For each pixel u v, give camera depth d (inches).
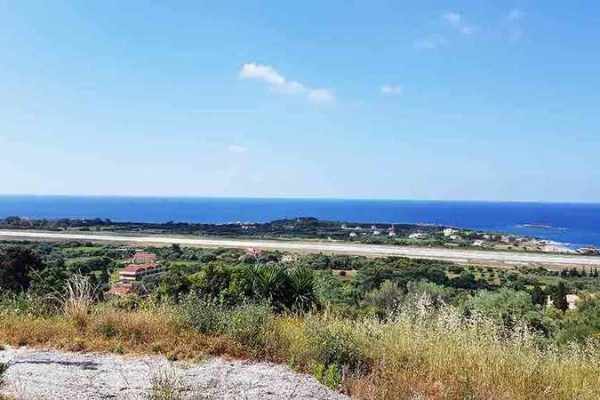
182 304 358.6
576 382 256.8
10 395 201.8
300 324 349.7
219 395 217.5
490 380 248.5
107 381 232.2
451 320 316.5
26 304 385.1
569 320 513.0
